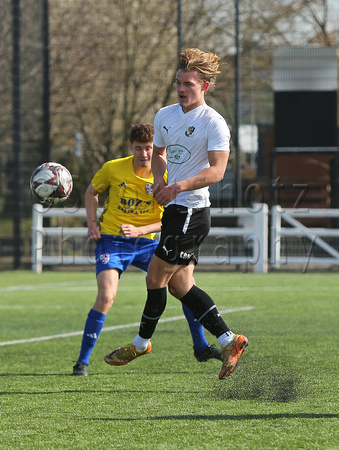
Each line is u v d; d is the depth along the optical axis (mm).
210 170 14594
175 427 12422
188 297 15242
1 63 63344
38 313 31703
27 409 14047
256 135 59969
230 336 14938
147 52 61500
